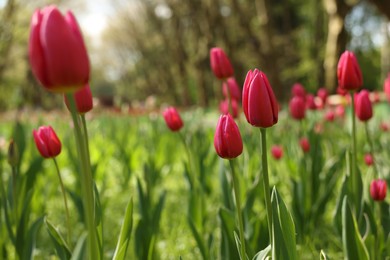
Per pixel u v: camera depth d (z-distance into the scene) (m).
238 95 3.60
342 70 2.40
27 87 30.80
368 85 34.81
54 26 1.08
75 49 1.10
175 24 38.78
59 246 2.02
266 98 1.57
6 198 2.70
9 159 2.68
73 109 1.26
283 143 5.46
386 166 3.69
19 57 27.31
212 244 2.75
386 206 2.63
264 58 23.81
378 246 2.45
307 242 3.12
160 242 3.92
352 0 16.61
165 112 3.44
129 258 3.50
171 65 45.69
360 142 5.97
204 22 30.34
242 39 32.16
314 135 3.65
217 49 3.09
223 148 1.70
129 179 5.93
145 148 7.41
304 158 3.64
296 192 3.23
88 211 1.31
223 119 1.69
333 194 4.56
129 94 65.44
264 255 1.66
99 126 10.38
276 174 4.56
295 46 35.16
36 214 4.35
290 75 33.38
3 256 2.98
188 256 3.64
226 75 3.11
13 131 3.80
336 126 6.95
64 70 1.10
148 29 45.72
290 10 35.47
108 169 7.40
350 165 2.52
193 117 9.03
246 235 2.56
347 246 1.84
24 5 19.58
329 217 4.15
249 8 28.59
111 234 4.22
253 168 4.29
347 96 6.29
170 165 6.90
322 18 32.09
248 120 1.63
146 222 2.69
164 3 38.25
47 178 5.57
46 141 2.24
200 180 3.70
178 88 48.03
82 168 1.29
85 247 1.71
